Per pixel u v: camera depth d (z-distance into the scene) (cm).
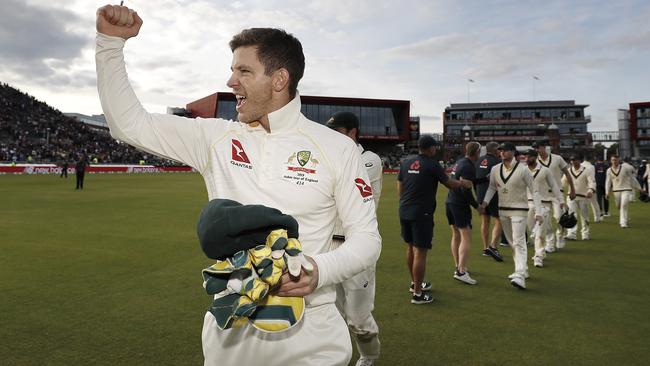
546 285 510
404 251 696
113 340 330
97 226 884
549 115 7238
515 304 439
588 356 319
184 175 3662
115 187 2055
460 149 6794
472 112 7488
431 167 439
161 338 336
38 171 3512
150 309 398
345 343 143
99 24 127
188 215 1061
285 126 142
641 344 340
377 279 530
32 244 695
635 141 6156
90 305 407
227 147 145
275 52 137
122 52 132
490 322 388
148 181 2625
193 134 149
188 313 389
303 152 140
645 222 1038
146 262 579
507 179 518
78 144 5094
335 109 5881
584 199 823
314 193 138
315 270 118
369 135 6009
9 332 343
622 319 396
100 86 131
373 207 148
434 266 602
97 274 516
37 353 307
